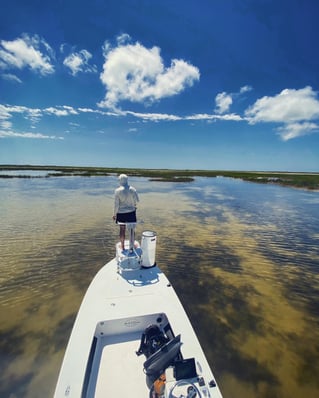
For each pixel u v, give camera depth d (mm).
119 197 5059
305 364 3863
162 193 26422
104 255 7926
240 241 10086
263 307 5453
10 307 5102
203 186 37500
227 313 5199
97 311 3738
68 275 6551
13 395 3221
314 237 10844
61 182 36656
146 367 2758
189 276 6867
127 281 4648
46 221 12125
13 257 7668
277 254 8727
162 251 8680
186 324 3539
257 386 3461
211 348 4180
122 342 3498
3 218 12633
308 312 5301
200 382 2635
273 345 4277
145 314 3697
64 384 2592
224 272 7168
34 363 3709
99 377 2939
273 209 17734
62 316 4832
